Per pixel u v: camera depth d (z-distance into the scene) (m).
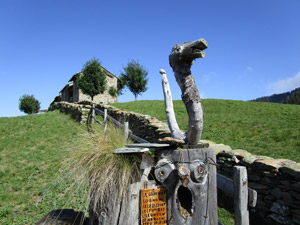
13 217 4.13
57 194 4.63
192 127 1.90
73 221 2.46
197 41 1.72
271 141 6.84
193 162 1.88
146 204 1.90
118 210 1.96
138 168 2.02
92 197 2.13
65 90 36.06
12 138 9.37
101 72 25.16
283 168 3.57
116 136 2.52
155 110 13.75
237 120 9.84
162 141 1.98
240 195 1.89
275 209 3.68
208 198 1.91
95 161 2.09
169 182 1.90
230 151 4.62
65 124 11.27
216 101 16.12
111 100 29.75
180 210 1.89
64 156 2.53
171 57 1.97
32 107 42.94
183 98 1.95
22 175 5.97
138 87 32.66
